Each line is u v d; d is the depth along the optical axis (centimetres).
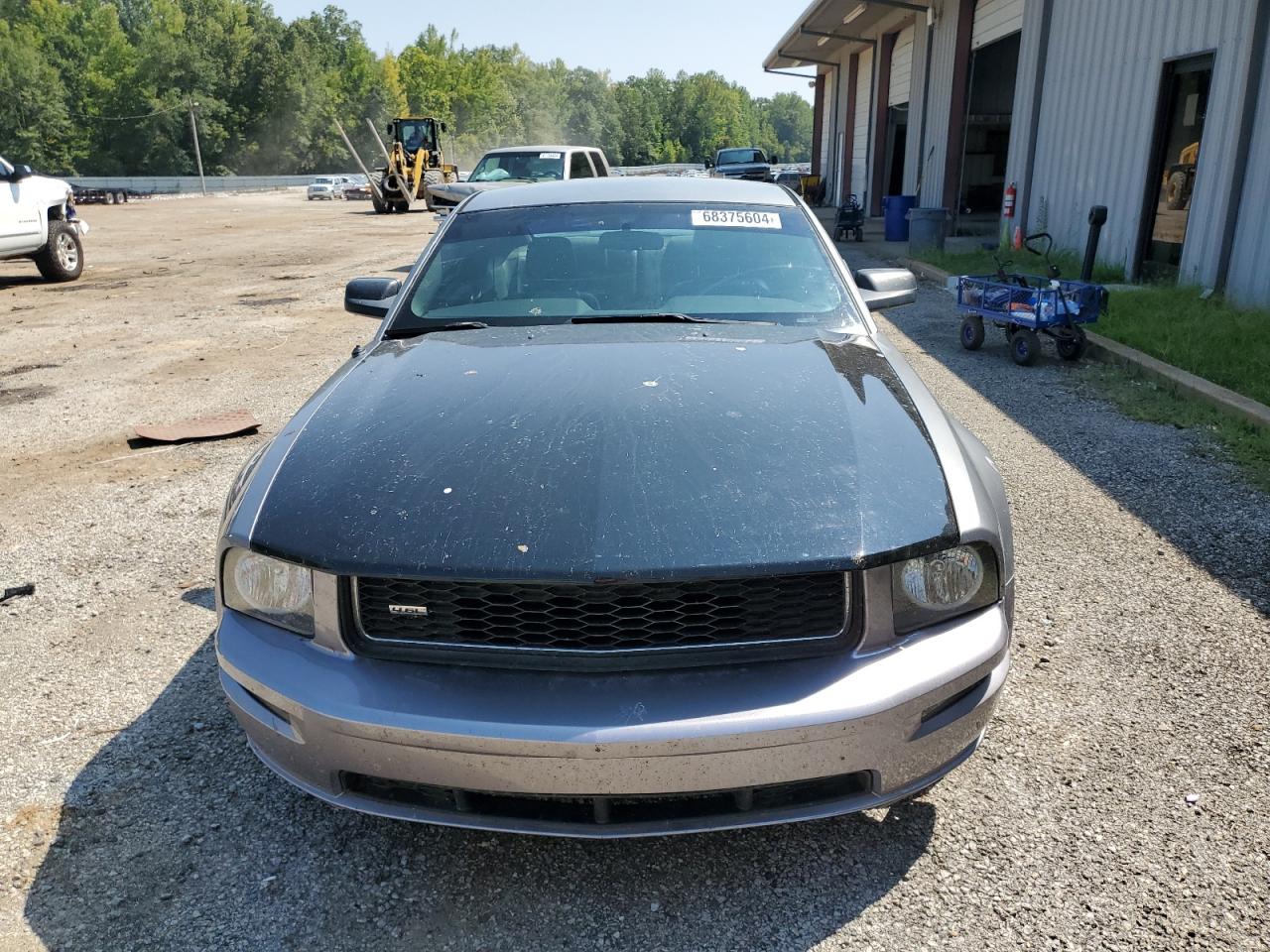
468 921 212
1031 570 378
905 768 203
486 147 12631
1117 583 365
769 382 259
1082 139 1169
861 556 196
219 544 225
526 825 199
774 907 214
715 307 327
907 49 2255
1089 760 262
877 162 2522
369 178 3016
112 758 271
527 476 215
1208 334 717
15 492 495
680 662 195
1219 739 269
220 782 260
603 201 379
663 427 231
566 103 14738
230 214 3447
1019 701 290
